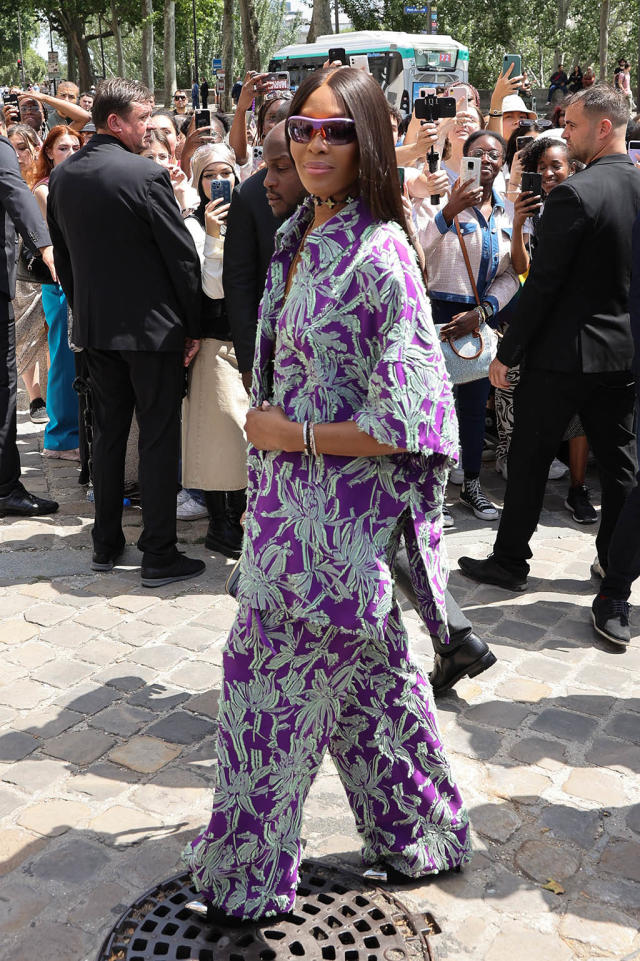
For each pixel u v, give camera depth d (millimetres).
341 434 1829
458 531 4820
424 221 4543
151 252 3939
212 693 3283
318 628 1952
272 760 2023
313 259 1866
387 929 2219
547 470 3998
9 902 2322
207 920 2195
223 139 6160
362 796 2301
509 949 2186
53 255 4480
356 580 1882
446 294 4570
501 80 6613
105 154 3912
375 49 16828
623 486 4016
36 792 2734
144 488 4102
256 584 1941
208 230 4090
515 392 3979
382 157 1791
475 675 3172
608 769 2861
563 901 2330
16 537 4711
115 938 2182
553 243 3631
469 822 2434
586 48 35969
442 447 1854
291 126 1812
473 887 2371
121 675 3398
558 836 2559
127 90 3928
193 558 4410
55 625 3791
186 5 39656
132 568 4371
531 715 3152
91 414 5109
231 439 4289
